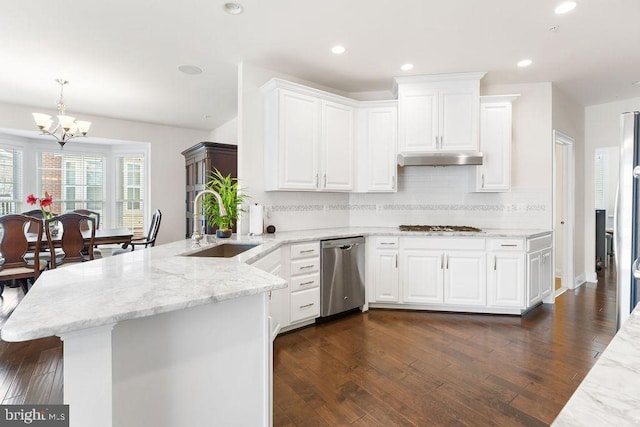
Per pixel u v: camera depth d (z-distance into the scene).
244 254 2.14
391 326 3.10
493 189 3.71
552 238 3.82
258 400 1.36
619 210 1.93
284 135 3.26
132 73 3.59
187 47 2.99
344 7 2.37
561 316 3.38
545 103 3.88
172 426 1.16
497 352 2.54
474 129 3.55
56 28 2.66
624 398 0.50
